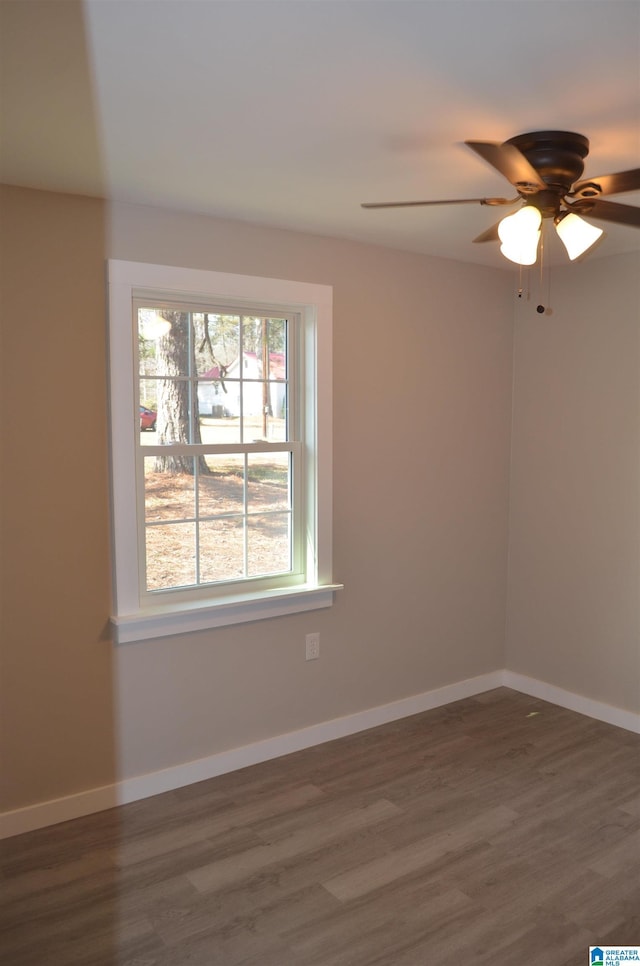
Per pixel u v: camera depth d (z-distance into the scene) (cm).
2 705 266
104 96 181
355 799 300
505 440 409
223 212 288
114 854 262
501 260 375
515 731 363
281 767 327
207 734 314
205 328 307
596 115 193
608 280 361
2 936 221
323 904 236
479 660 412
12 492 261
